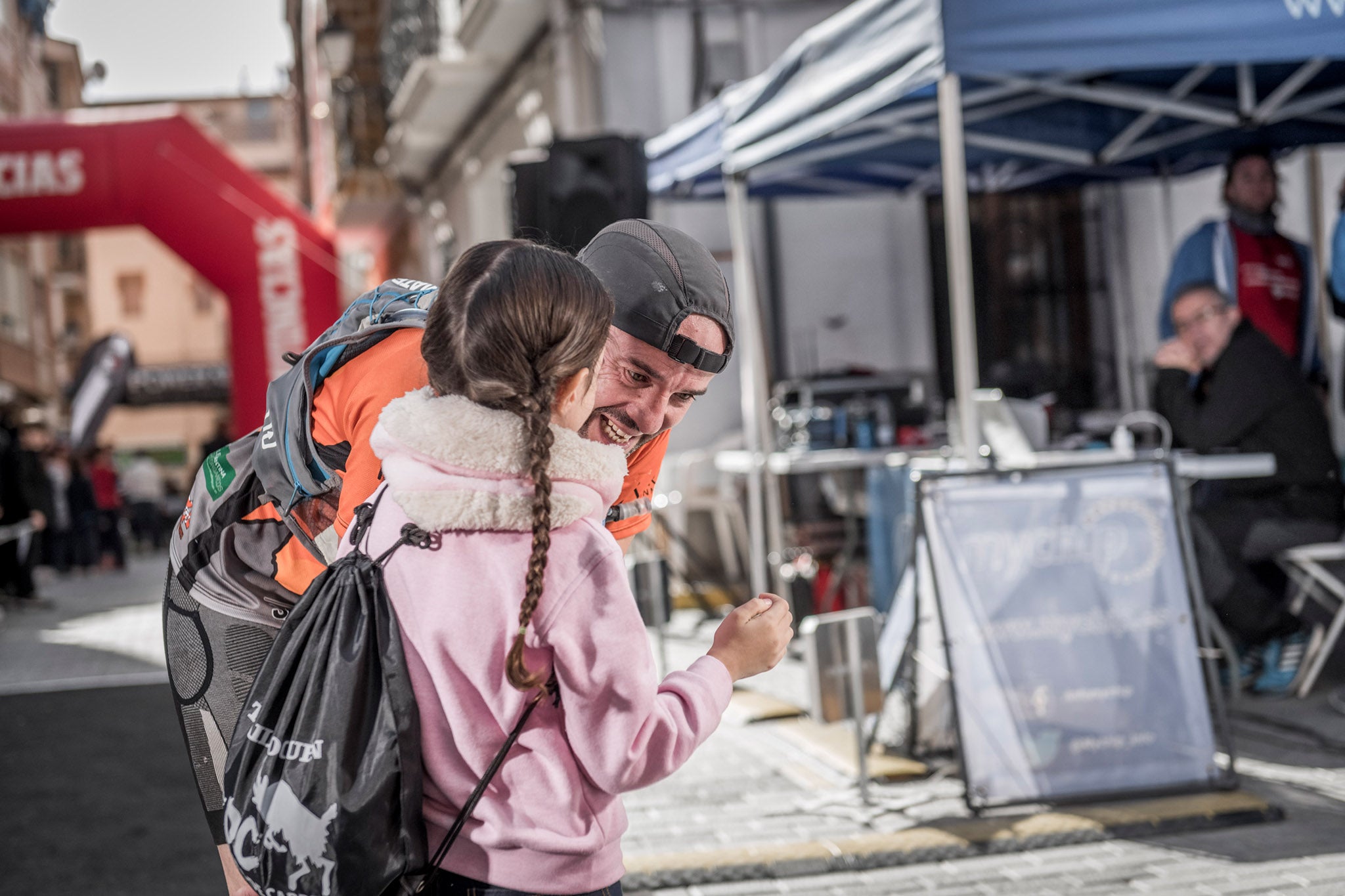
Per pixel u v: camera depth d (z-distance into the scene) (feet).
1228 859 11.85
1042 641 13.92
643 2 33.71
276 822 4.82
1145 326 32.71
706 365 7.09
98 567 62.95
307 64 88.07
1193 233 22.98
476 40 37.27
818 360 34.55
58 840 15.26
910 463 19.63
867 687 14.01
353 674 4.90
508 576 4.92
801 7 34.35
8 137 45.21
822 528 25.80
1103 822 12.77
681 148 24.53
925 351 34.94
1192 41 14.65
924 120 23.36
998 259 34.60
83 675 27.66
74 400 79.71
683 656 23.38
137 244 152.46
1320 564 19.04
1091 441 20.80
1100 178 27.78
